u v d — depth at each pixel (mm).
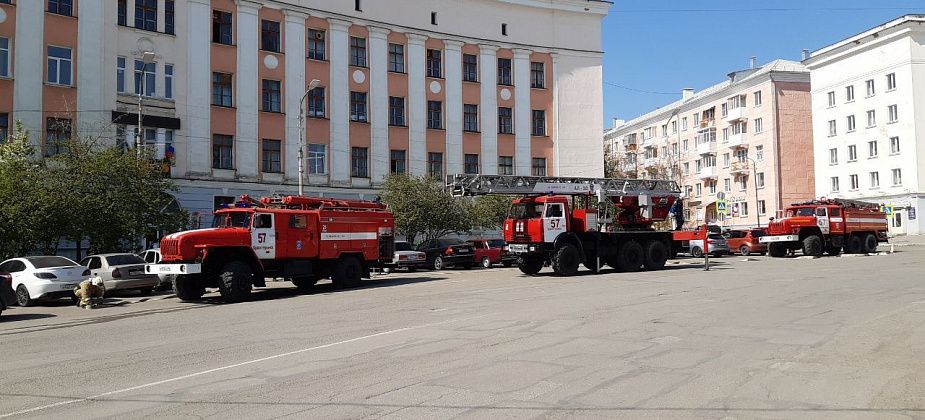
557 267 23594
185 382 7680
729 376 7348
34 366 9078
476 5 43781
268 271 19719
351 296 18234
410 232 35906
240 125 35500
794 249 35219
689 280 19875
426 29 42000
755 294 15461
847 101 57250
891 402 6227
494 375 7559
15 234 22062
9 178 22234
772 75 62250
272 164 36625
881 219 36062
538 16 45750
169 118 33250
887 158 53312
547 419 5840
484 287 19641
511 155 44281
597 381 7184
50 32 30562
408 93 41219
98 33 31719
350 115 39219
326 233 21094
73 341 11391
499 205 38875
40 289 17844
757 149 64312
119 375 8242
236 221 19516
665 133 79125
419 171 41094
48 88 30344
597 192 25250
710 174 69750
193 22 34375
